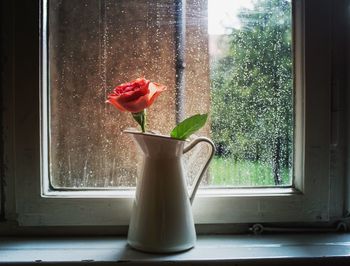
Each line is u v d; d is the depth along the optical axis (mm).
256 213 772
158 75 789
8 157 765
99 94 782
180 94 791
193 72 789
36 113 746
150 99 660
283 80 788
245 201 771
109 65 782
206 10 785
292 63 784
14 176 765
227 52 788
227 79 789
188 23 784
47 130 776
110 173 786
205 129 790
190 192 750
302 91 768
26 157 750
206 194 772
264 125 792
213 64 788
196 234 780
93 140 784
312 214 775
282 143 791
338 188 785
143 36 783
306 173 770
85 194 770
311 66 760
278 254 683
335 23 774
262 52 790
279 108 789
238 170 792
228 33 788
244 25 788
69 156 782
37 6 740
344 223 784
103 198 763
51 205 758
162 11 782
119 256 674
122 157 788
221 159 791
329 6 760
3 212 773
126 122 786
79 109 782
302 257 671
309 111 763
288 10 783
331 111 778
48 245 729
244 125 792
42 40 754
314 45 758
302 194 773
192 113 790
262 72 790
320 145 768
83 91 782
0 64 755
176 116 790
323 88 763
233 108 791
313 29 757
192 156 788
